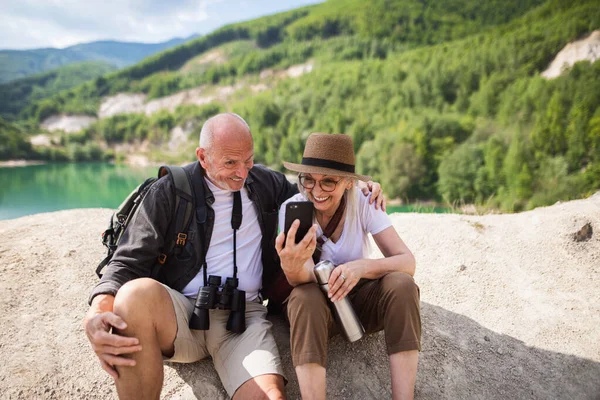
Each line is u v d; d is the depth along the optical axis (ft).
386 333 6.36
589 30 262.88
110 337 5.47
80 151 423.64
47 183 333.62
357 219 7.39
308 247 6.19
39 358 7.72
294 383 7.18
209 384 7.12
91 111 521.24
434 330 8.86
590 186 171.53
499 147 202.90
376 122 284.61
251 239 7.59
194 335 7.00
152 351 5.83
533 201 175.94
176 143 435.12
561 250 11.62
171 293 6.58
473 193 193.06
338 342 8.06
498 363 8.28
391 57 372.79
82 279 9.93
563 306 9.86
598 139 184.34
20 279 9.69
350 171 7.00
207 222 7.19
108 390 7.30
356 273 6.53
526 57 268.82
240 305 6.88
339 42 483.51
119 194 304.91
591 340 8.92
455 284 10.57
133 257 6.78
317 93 338.54
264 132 324.39
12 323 8.45
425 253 11.85
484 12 407.85
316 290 6.37
